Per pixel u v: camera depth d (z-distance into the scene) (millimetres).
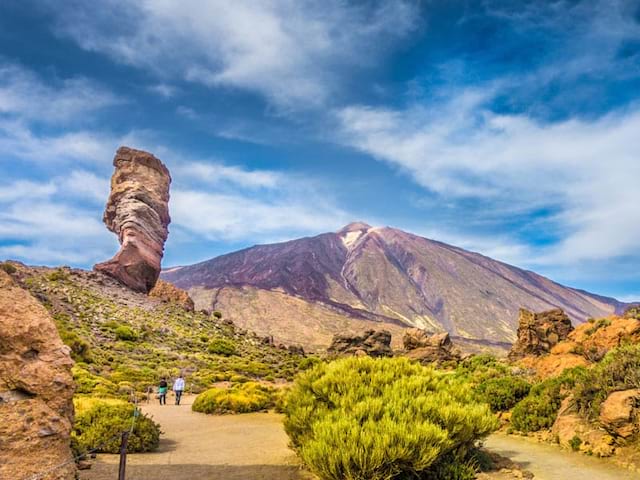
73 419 6152
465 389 11836
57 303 63281
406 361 12672
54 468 5355
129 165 89125
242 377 43875
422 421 9383
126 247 85188
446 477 9016
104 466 10398
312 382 12125
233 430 17516
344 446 8305
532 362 29703
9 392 5562
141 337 60750
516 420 16312
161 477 9664
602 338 27297
